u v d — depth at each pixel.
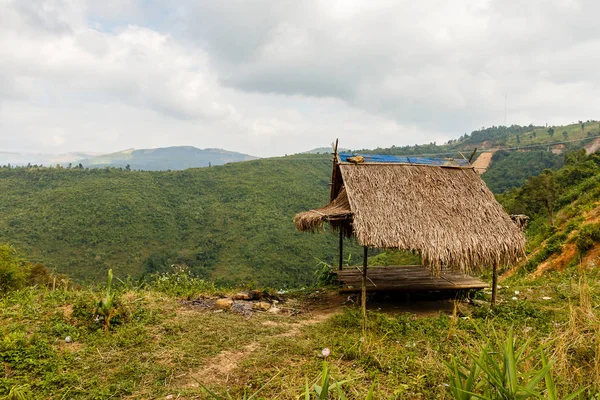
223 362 4.97
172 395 4.07
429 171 8.73
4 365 4.33
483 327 6.06
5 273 17.55
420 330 6.24
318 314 7.70
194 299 7.95
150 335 5.73
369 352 5.05
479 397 2.37
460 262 7.25
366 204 7.55
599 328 4.13
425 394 4.02
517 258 7.71
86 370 4.54
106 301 6.04
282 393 4.01
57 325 5.55
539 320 6.49
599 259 14.90
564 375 3.26
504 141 110.12
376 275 9.23
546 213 28.05
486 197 8.45
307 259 56.75
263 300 8.42
